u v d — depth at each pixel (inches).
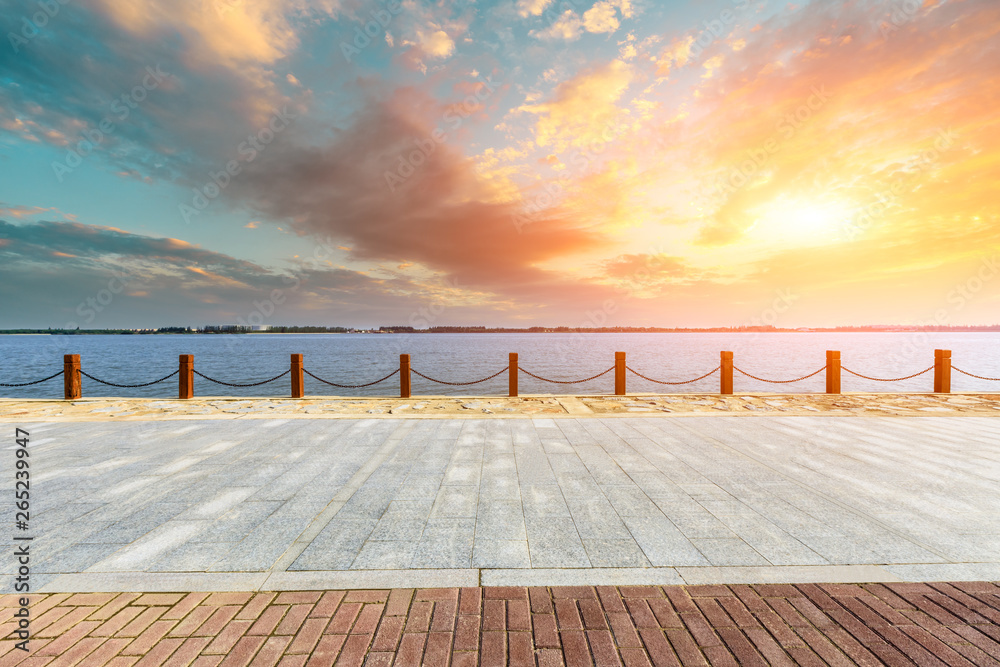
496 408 377.7
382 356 2701.8
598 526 149.4
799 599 108.0
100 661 86.9
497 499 174.7
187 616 102.2
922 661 86.7
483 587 114.0
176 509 165.8
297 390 438.3
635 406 386.3
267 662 87.1
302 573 120.7
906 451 241.0
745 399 419.8
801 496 175.5
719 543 136.7
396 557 129.3
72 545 137.3
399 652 89.9
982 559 126.3
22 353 3181.6
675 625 98.5
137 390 1062.4
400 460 228.2
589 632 96.2
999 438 269.3
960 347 4003.4
